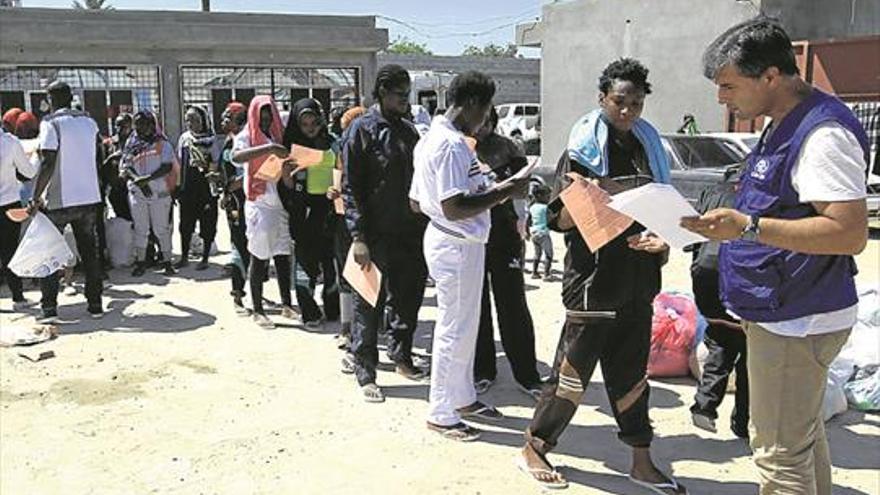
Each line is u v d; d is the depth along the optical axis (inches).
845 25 770.2
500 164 203.2
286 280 283.3
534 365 211.9
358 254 199.3
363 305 205.9
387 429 188.5
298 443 181.0
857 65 685.3
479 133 201.3
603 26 874.1
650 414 197.5
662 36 811.4
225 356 244.4
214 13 890.1
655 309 227.6
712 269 174.6
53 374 227.9
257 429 189.2
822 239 99.8
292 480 163.6
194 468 169.0
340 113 377.1
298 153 248.1
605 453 175.8
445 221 172.9
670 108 811.4
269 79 936.3
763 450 115.6
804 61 714.2
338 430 188.1
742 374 179.5
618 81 145.6
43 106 372.2
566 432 187.3
